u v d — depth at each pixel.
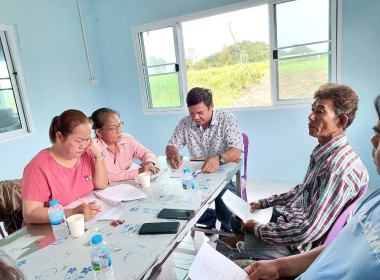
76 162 1.38
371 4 2.45
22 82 2.92
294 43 2.83
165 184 1.48
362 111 2.67
